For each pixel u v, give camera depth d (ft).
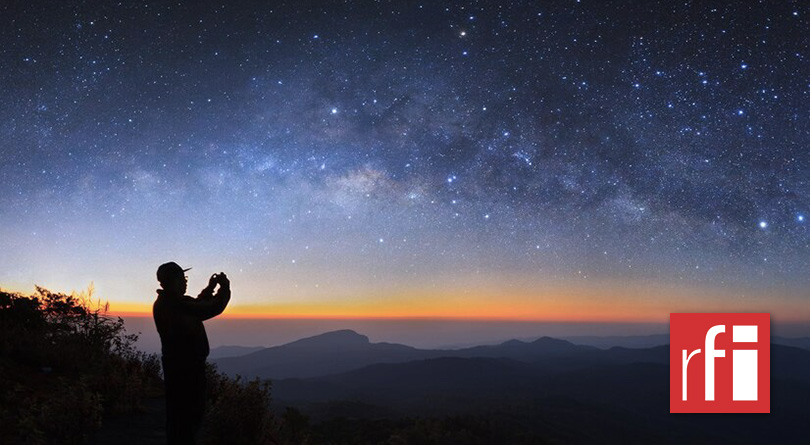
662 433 512.22
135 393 21.09
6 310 28.27
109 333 29.68
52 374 23.31
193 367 12.64
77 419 15.47
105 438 16.16
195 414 12.66
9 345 24.21
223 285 13.69
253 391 18.10
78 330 29.53
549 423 437.17
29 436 14.10
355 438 113.60
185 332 12.60
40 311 29.55
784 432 627.46
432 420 218.38
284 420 20.88
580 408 555.28
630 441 445.37
